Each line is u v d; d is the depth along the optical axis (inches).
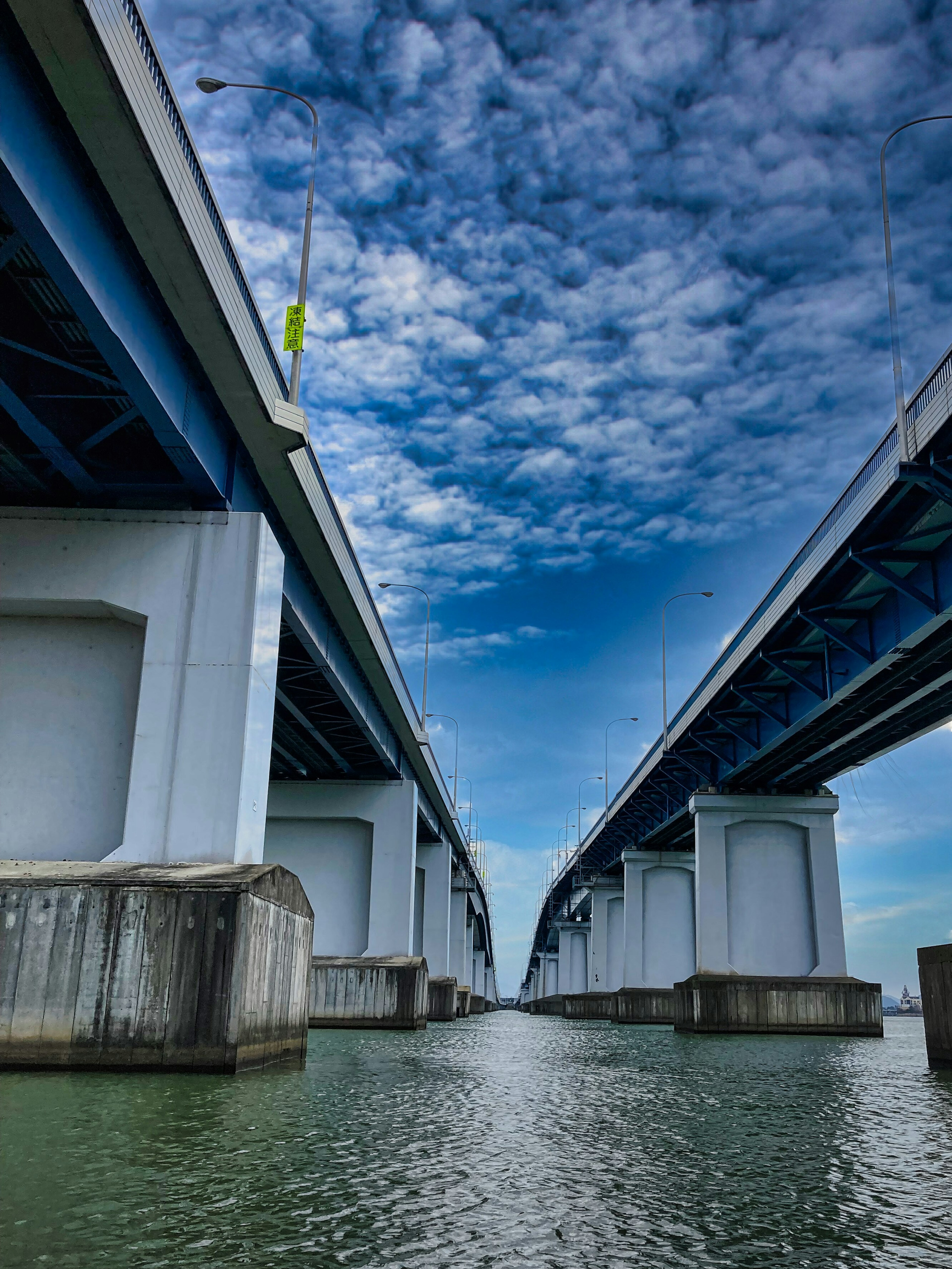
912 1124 772.6
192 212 798.5
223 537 1045.8
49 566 1039.0
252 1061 851.4
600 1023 3521.2
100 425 1061.1
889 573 1352.1
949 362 1079.6
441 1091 913.5
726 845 2453.2
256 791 1027.3
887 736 2036.2
